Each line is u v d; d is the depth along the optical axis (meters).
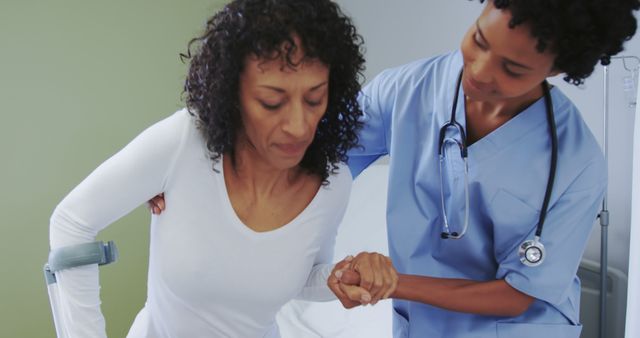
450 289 1.00
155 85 2.28
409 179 1.11
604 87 1.88
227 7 0.71
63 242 0.82
